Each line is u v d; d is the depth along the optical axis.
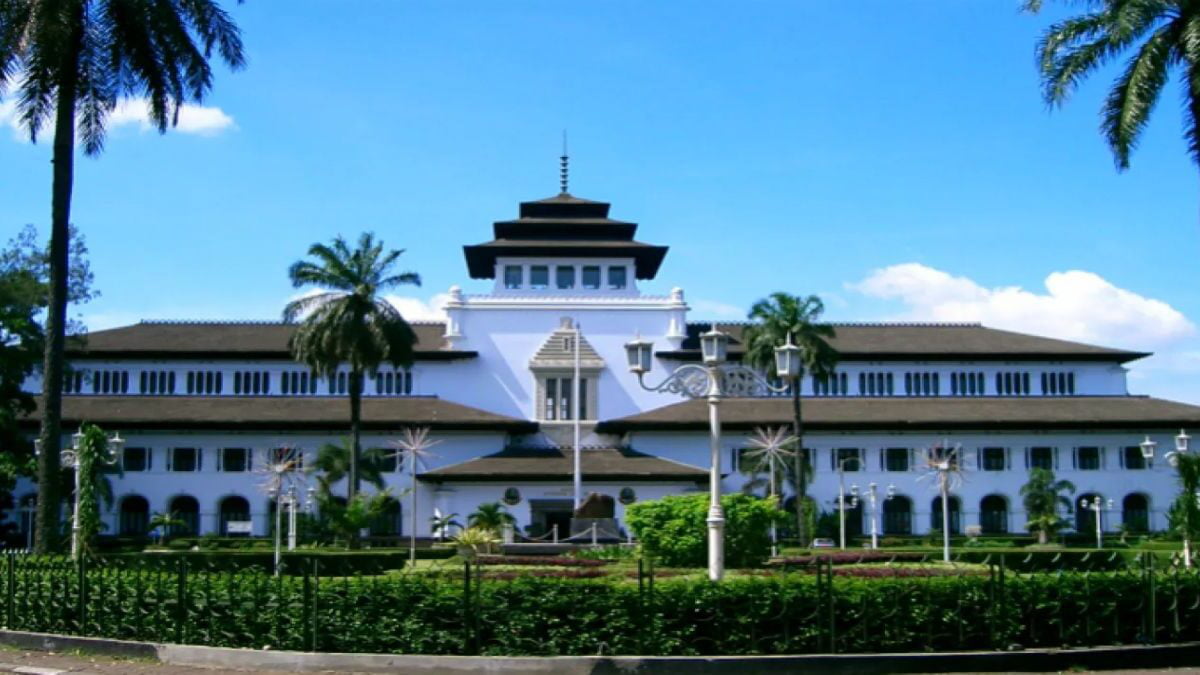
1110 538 77.94
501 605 21.09
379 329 69.62
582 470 75.94
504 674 20.42
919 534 81.06
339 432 79.94
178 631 22.64
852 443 81.94
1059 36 35.00
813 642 21.16
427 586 21.44
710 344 27.08
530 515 75.81
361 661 20.88
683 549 38.56
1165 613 22.86
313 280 69.56
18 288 70.31
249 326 90.31
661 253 87.50
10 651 23.84
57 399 36.56
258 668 21.31
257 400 83.69
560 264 87.06
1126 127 34.38
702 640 21.00
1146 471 82.50
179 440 79.75
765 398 85.50
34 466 67.94
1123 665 21.83
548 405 84.06
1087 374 88.44
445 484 76.06
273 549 62.03
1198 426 82.00
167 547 70.25
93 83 37.12
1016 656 21.22
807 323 70.94
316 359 69.56
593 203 90.19
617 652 20.84
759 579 21.66
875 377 87.62
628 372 84.94
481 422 79.81
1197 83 33.03
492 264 92.12
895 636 21.33
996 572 23.11
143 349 84.44
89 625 23.94
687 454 80.56
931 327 92.62
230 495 79.44
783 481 77.31
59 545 36.41
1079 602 22.25
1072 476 82.31
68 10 35.06
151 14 36.44
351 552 52.75
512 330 85.69
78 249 77.12
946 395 87.56
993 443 82.56
